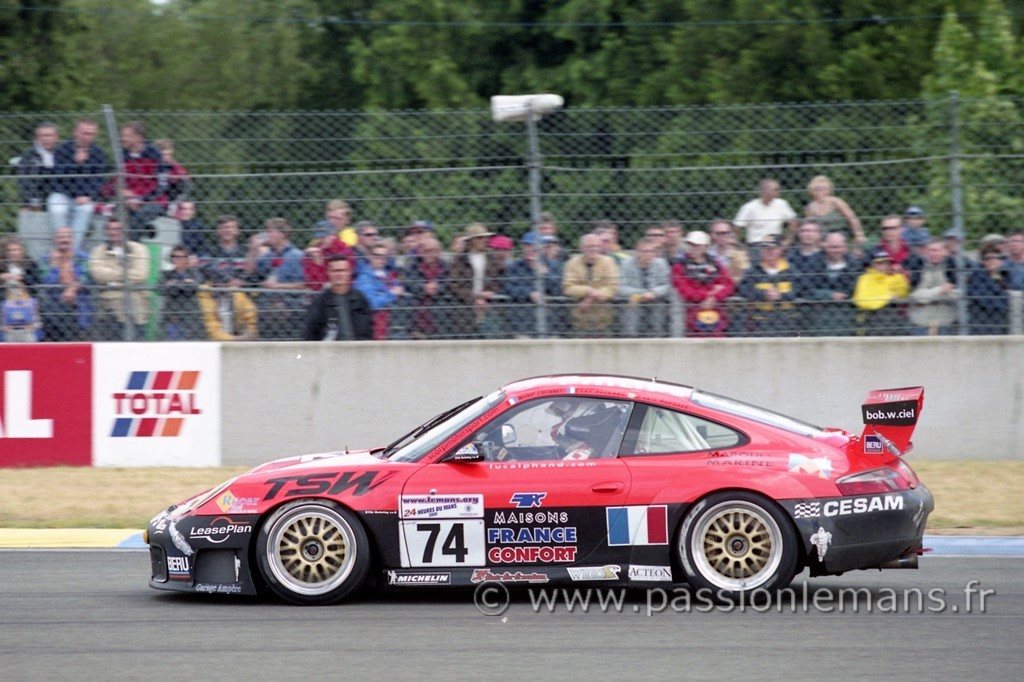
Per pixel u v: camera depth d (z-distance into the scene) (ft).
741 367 114.73
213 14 272.10
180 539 67.41
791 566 65.16
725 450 67.05
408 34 230.07
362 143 116.57
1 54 194.70
